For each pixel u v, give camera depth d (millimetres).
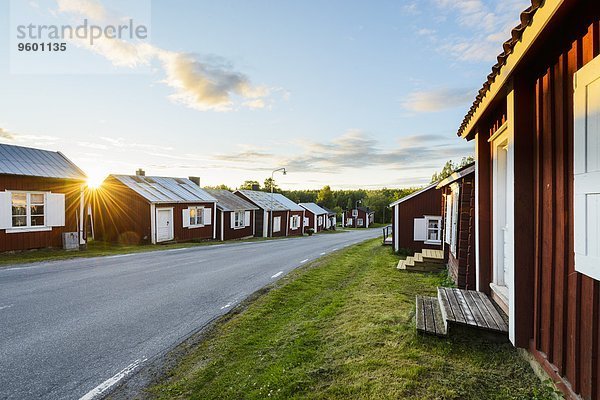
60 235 14023
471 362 3270
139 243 18812
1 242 11977
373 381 2932
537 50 2574
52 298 6379
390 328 4199
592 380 2127
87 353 3955
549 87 2742
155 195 19281
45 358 3818
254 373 3352
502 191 4570
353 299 5957
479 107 4535
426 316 4172
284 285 7531
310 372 3221
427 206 15117
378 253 15133
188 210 21203
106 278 8320
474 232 5602
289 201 38719
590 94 2102
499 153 4594
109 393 3076
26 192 12805
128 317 5305
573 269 2404
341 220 72312
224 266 10523
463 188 5891
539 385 2777
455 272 7184
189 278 8477
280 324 4953
